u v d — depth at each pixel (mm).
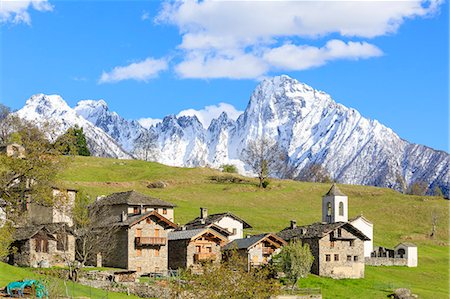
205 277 79875
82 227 126000
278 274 128875
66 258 111250
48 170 102062
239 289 79562
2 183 100875
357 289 129625
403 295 124125
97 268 118250
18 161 100062
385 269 156125
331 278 138375
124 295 97438
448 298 128125
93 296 91562
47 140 103938
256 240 132125
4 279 89688
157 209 144625
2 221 106188
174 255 131500
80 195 130000
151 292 99250
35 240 115312
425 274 153875
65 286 89812
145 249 125625
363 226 167250
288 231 150125
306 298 116875
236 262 84625
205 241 130500
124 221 126875
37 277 93688
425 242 195875
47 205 106562
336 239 141750
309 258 124000
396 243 192500
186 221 182625
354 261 142750
